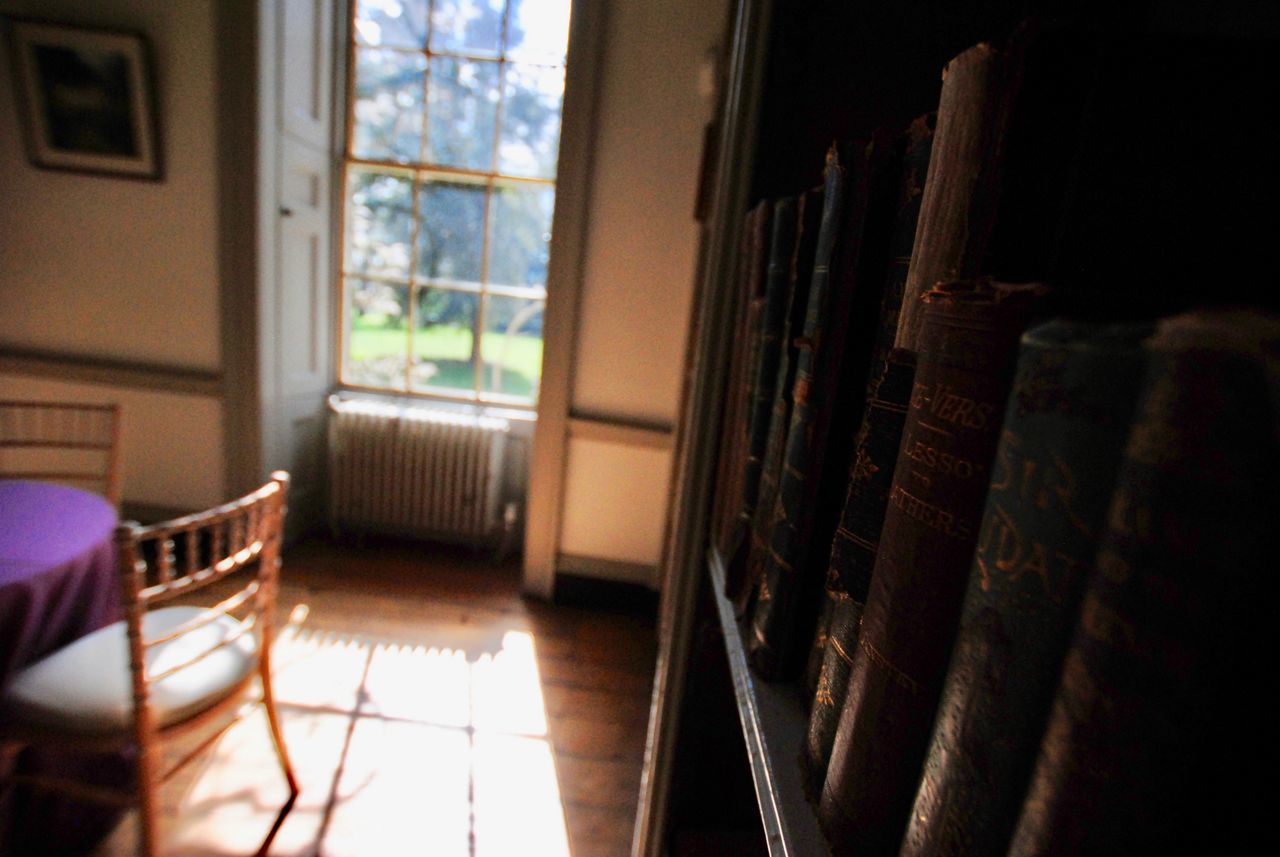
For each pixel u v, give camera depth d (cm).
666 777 87
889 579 27
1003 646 19
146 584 240
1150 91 26
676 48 226
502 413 290
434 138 276
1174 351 14
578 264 240
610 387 251
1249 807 14
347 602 239
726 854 84
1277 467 13
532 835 147
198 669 122
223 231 242
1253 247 26
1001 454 20
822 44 68
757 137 72
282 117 246
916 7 64
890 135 39
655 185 235
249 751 162
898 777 26
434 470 279
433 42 267
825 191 46
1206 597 14
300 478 285
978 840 20
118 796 111
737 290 74
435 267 287
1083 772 16
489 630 233
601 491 256
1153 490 14
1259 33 37
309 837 140
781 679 48
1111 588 15
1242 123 26
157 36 231
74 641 122
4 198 247
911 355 31
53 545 120
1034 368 19
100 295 253
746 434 63
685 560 83
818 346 43
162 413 259
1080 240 27
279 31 239
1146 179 27
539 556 259
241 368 253
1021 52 26
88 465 265
